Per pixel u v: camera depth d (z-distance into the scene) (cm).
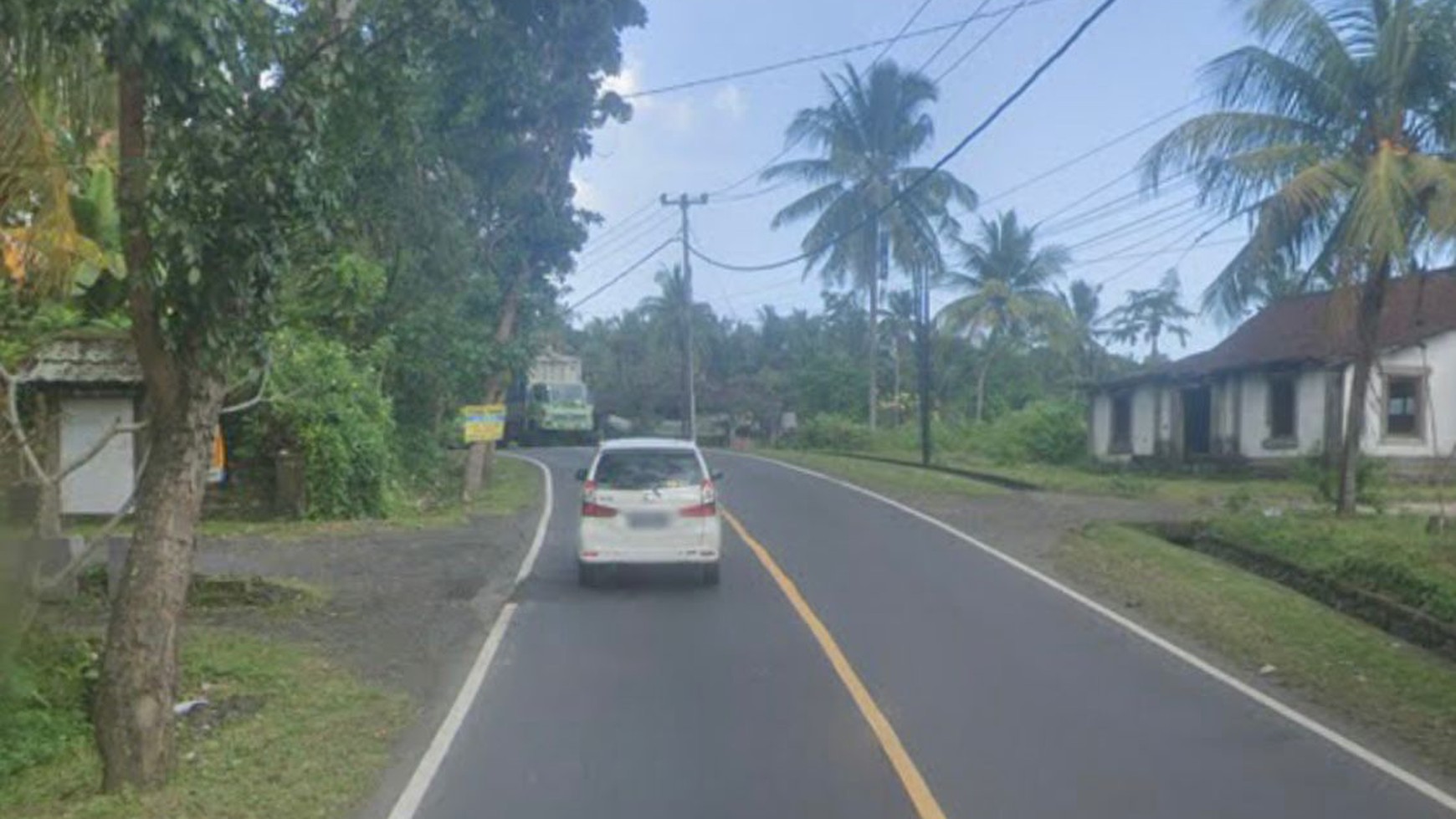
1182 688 985
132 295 720
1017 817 678
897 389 5762
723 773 754
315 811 686
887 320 6191
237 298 732
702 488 1438
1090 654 1103
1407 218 1936
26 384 1848
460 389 2753
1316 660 1102
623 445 1471
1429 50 1925
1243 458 3312
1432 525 1753
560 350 6694
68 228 877
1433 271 2931
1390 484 2873
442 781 740
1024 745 820
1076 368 6244
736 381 6725
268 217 723
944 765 773
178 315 724
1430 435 3002
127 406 2044
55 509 1292
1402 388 3012
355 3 768
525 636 1169
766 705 914
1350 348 2973
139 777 721
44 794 732
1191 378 3478
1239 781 751
